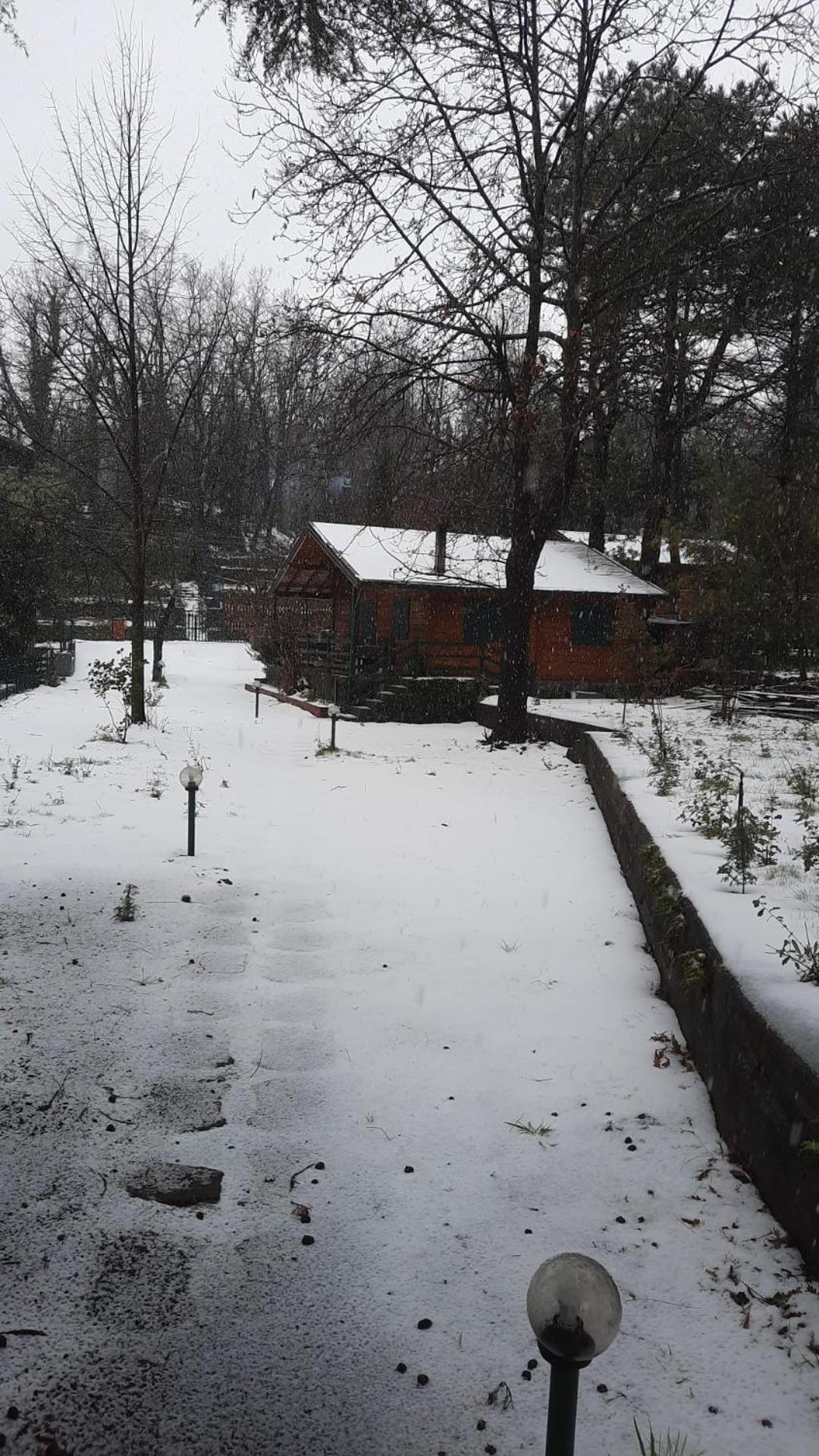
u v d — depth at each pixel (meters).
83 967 7.18
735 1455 3.08
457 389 20.20
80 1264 3.96
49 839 10.93
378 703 26.16
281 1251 4.10
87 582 55.94
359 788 15.66
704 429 24.81
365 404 19.06
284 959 7.58
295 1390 3.35
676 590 28.88
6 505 30.09
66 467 31.16
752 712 21.69
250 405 54.12
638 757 14.80
